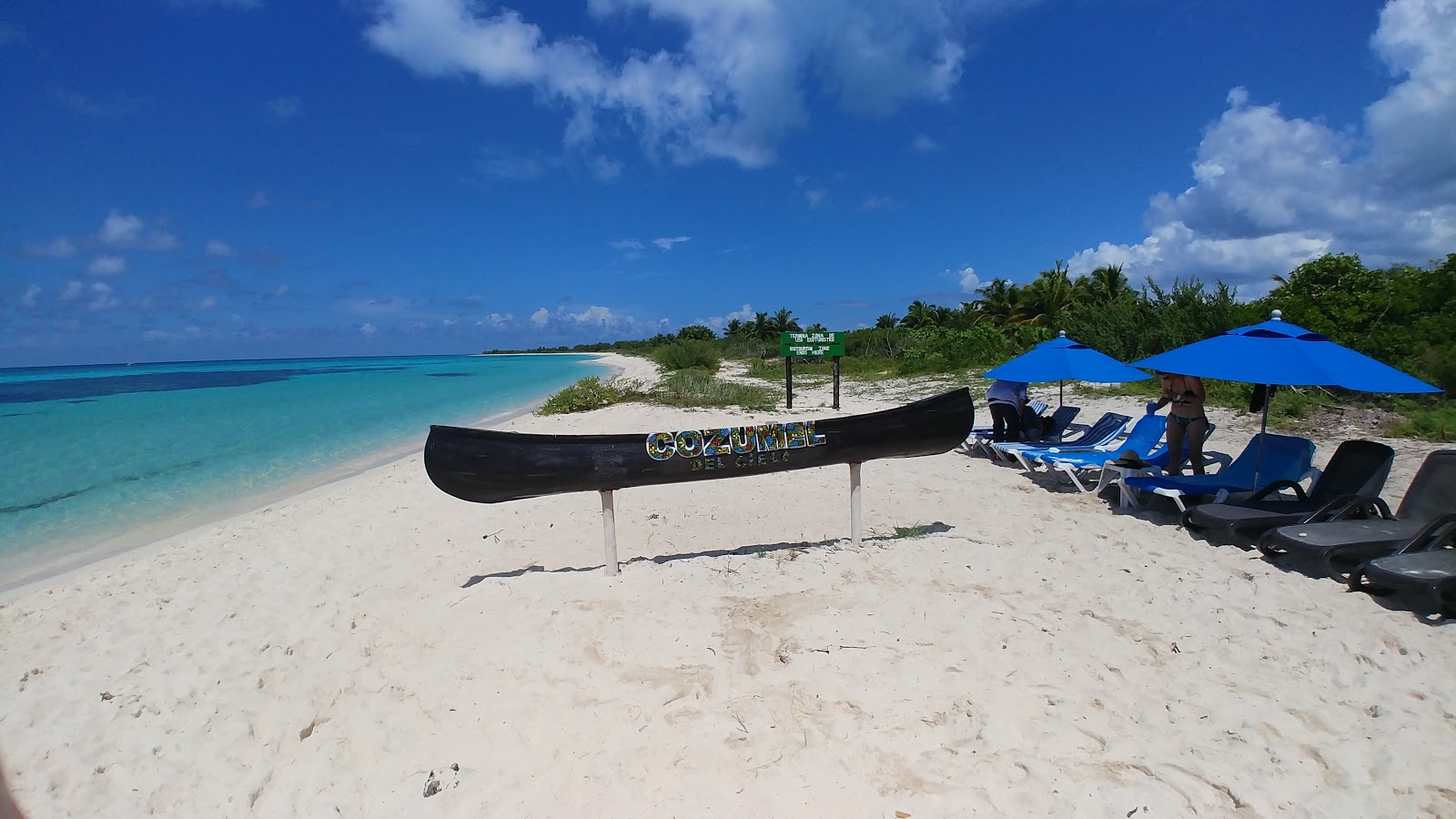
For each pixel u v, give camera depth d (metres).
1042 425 9.73
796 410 16.25
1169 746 2.97
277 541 7.16
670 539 6.21
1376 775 2.78
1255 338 5.57
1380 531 4.90
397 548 6.54
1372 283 15.04
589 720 3.25
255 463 12.55
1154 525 6.10
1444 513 4.92
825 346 16.48
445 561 5.98
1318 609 4.23
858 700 3.29
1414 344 13.25
